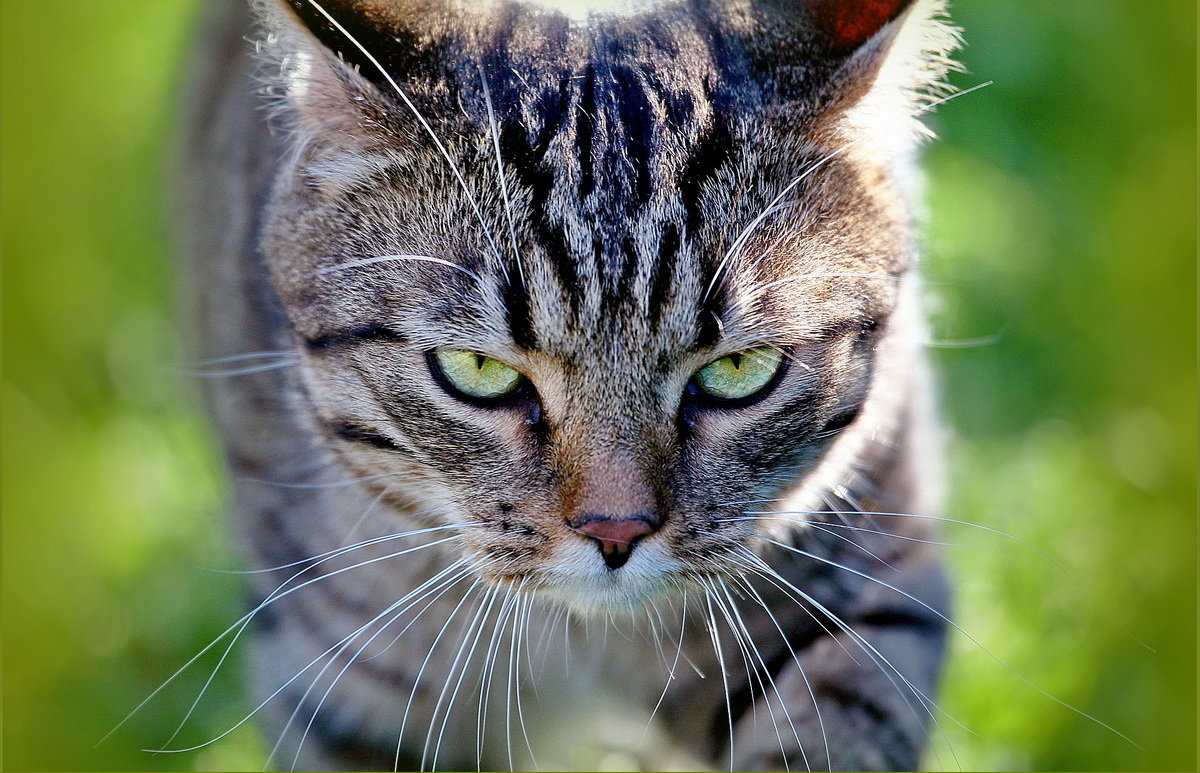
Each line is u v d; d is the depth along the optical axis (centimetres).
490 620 83
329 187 79
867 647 82
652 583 80
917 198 83
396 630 83
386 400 80
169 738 90
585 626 83
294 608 83
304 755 84
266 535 84
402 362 79
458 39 79
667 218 78
